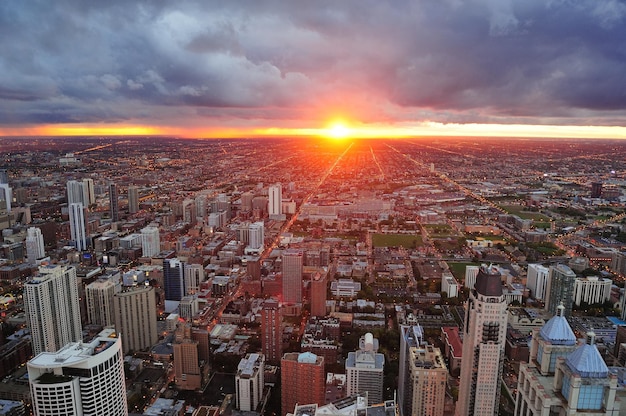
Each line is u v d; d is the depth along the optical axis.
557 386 143.00
